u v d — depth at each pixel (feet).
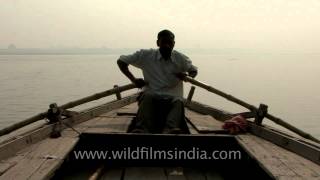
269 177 11.25
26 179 9.71
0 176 9.91
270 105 107.45
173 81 17.42
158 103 16.93
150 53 17.33
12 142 11.93
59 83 181.06
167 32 17.01
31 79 211.00
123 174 13.35
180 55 17.29
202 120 18.72
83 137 14.10
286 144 13.16
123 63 17.26
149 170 13.75
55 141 13.62
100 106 21.04
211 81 206.59
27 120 14.70
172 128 15.66
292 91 149.89
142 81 17.43
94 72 300.61
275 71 354.74
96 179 12.30
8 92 136.67
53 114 15.33
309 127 74.38
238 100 17.07
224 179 13.15
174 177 13.16
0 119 79.20
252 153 12.39
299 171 10.57
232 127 15.55
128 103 25.82
